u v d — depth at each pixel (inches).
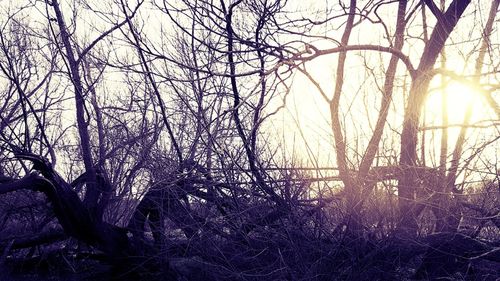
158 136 311.6
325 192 263.9
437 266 259.8
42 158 292.0
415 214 258.2
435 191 250.5
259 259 262.4
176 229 301.6
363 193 256.7
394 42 303.9
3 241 326.6
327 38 273.0
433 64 283.9
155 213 302.2
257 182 267.9
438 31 283.4
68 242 347.6
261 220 265.3
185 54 304.0
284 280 257.3
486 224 275.3
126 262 312.0
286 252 258.7
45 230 341.1
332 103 269.1
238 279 261.0
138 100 335.0
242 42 263.0
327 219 261.4
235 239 268.7
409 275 264.8
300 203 263.9
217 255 268.4
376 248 253.0
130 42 277.3
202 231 270.1
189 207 283.1
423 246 252.4
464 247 256.8
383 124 261.9
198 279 267.3
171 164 292.7
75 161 387.5
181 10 269.6
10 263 341.4
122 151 336.8
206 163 284.4
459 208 260.1
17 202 343.3
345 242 255.0
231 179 272.5
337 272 255.0
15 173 355.9
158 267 309.1
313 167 264.1
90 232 304.5
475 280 260.5
